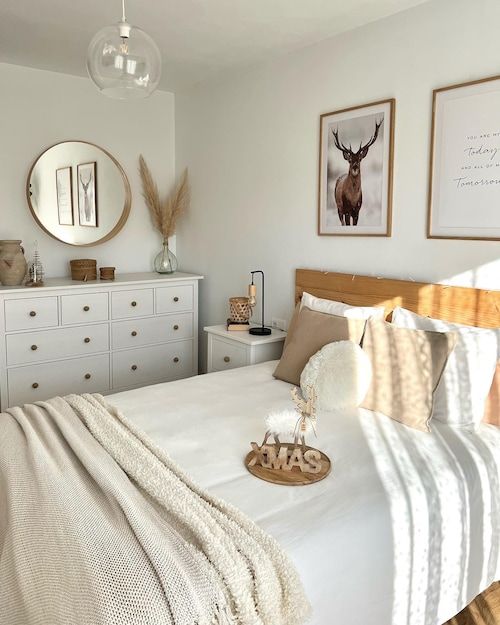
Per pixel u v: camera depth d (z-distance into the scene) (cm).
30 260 394
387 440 207
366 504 162
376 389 236
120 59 169
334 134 314
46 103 388
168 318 415
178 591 119
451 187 259
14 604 137
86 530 136
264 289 378
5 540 151
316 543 144
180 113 444
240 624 124
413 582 167
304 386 247
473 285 254
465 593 189
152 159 445
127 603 117
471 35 247
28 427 201
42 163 388
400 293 283
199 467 183
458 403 220
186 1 266
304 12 279
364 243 305
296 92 338
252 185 380
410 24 271
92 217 415
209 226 425
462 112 251
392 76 282
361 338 260
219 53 343
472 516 186
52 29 306
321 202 327
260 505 159
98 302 377
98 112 412
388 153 286
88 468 167
